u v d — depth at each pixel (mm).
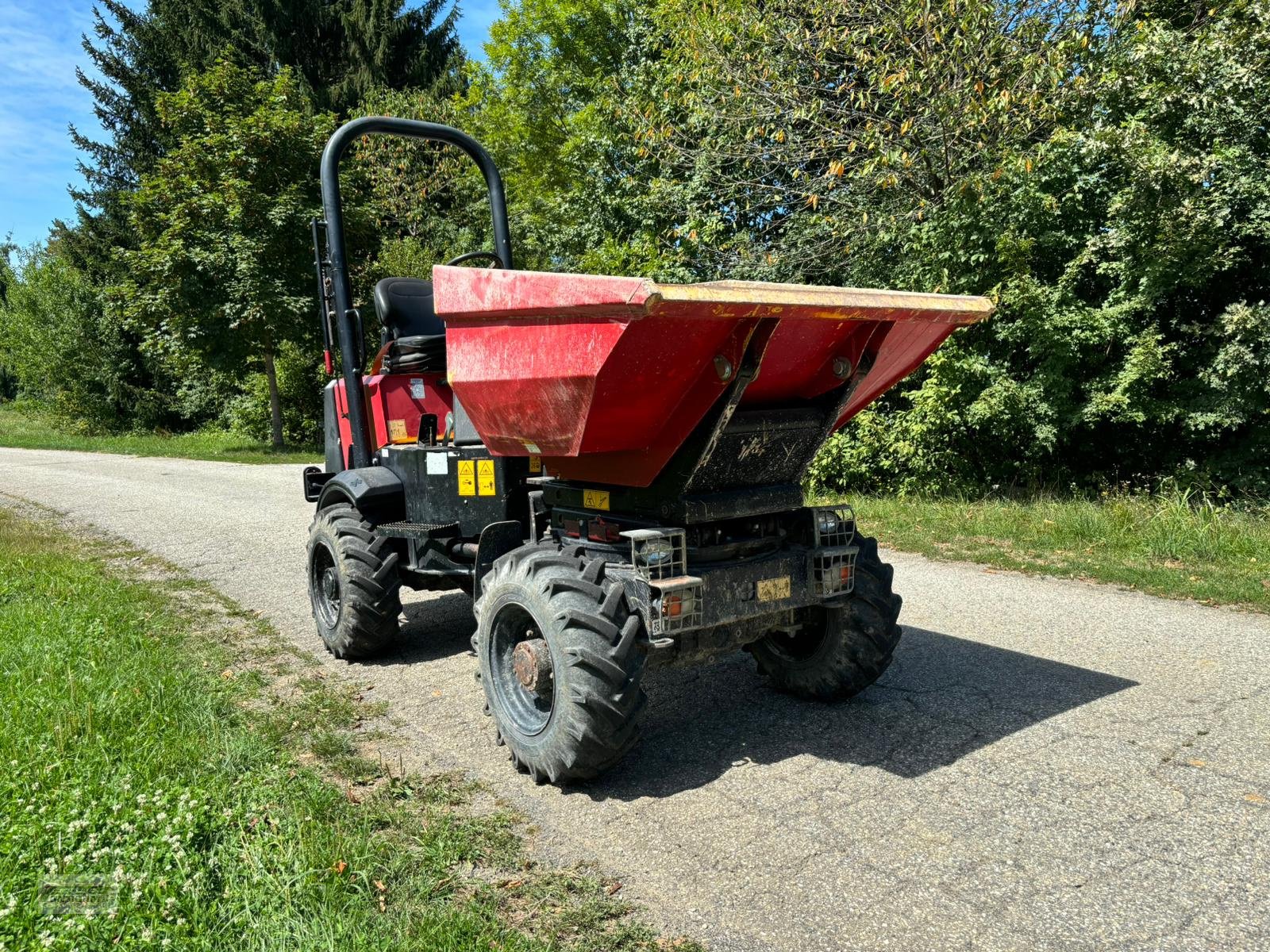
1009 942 2650
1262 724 4172
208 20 33875
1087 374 10570
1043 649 5387
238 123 23172
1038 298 10039
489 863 3162
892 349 4090
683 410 3600
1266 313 9141
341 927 2643
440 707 4758
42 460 22609
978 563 7816
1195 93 9531
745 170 13578
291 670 5402
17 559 8430
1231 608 6164
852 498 11328
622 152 16359
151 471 19000
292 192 23219
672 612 3527
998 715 4383
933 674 4996
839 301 3359
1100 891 2900
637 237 15180
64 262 38531
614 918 2822
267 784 3658
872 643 4340
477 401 4105
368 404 5941
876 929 2732
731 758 4008
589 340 3314
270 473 18219
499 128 27078
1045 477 11156
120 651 5395
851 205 12016
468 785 3795
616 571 3777
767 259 12758
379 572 5285
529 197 26047
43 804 3324
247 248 22641
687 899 2920
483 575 4270
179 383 34938
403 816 3473
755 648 4844
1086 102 10617
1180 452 10508
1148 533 8086
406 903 2855
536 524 4719
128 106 35219
